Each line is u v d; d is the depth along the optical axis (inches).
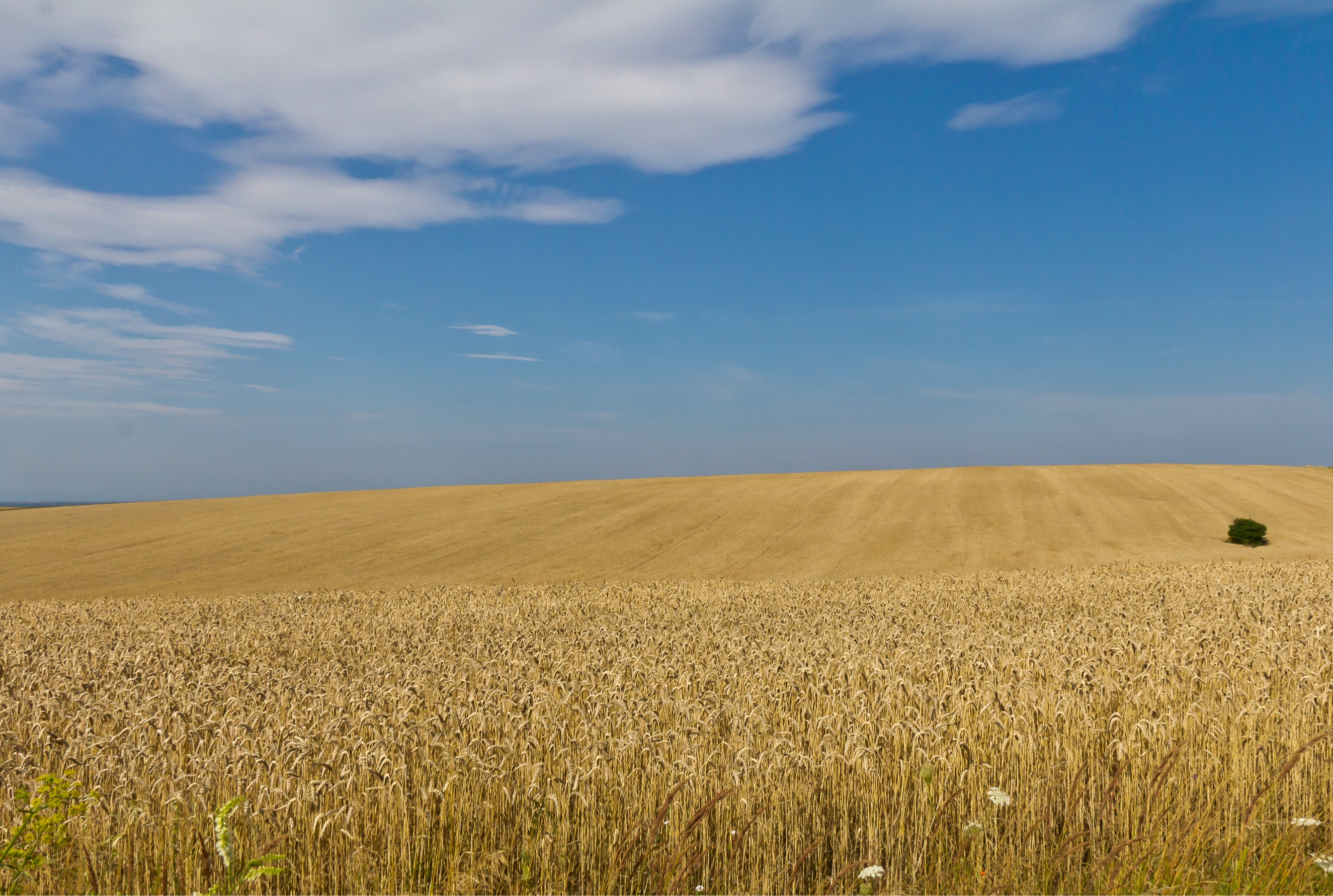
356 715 323.3
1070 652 468.4
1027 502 2146.9
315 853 213.3
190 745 315.3
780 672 424.8
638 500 2349.9
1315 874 203.0
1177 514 1980.8
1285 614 630.5
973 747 269.6
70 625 837.2
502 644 603.8
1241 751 263.7
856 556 1715.1
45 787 191.9
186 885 207.3
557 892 213.6
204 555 1807.3
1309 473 2479.1
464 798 233.0
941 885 215.8
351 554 1812.3
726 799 233.8
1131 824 229.0
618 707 324.8
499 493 2539.4
